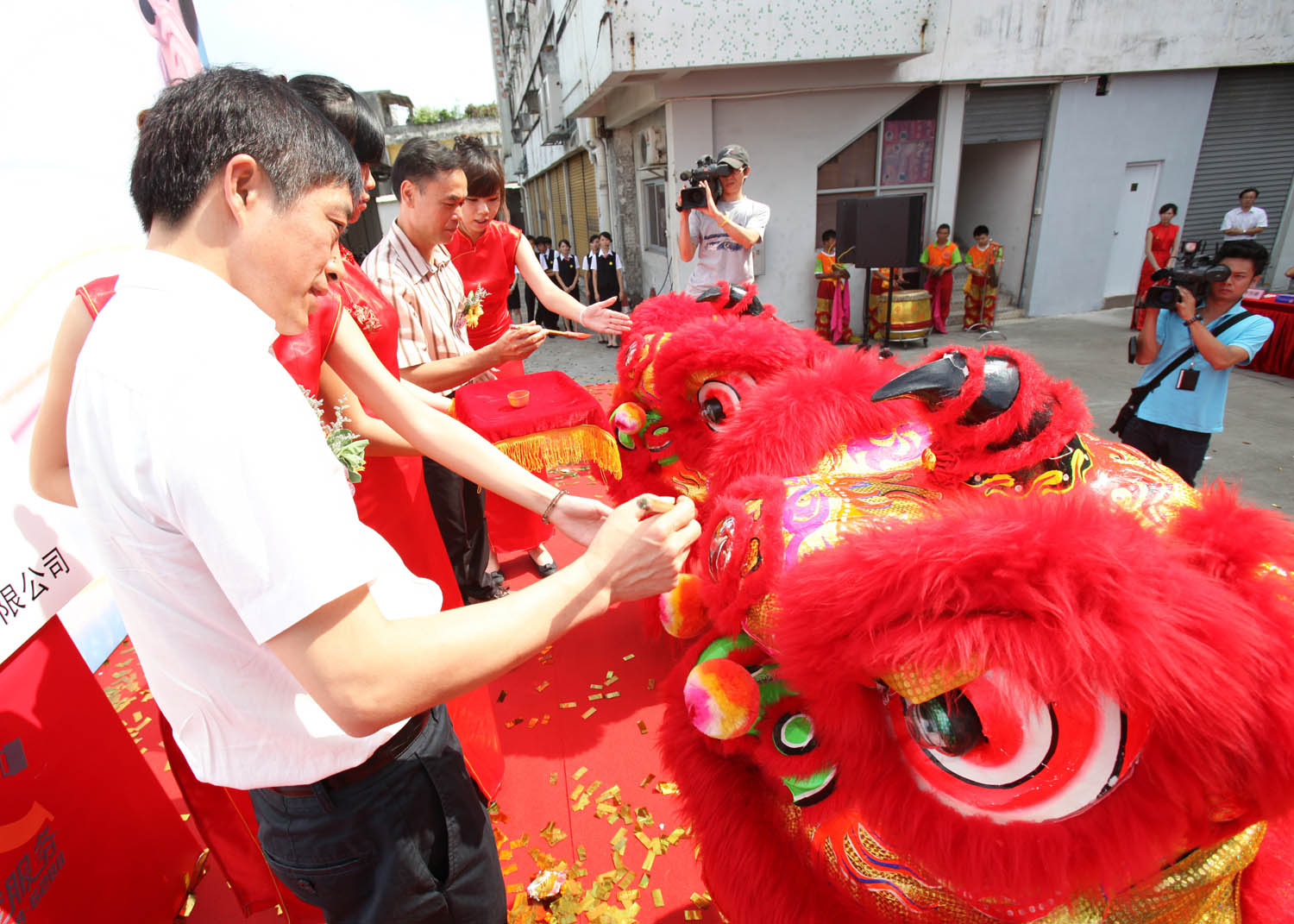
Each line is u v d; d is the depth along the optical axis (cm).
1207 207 972
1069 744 73
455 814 113
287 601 71
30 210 227
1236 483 90
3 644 128
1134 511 92
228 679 89
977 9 804
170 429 70
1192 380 316
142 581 82
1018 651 68
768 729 100
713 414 195
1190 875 88
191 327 74
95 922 156
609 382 753
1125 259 990
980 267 896
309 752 95
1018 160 943
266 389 75
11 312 206
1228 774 71
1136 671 66
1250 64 880
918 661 72
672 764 117
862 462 131
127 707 269
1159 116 902
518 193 2998
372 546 115
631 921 174
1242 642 68
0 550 130
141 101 311
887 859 96
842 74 804
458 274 278
